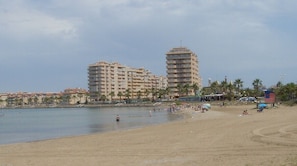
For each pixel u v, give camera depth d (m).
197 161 18.86
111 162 20.50
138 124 68.19
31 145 32.81
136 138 34.31
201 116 83.31
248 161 17.38
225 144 25.36
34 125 82.44
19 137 50.12
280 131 31.78
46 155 25.08
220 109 116.25
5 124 89.50
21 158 24.08
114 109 198.75
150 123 69.31
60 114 157.88
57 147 29.88
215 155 20.69
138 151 24.50
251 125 40.50
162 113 123.31
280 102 121.50
